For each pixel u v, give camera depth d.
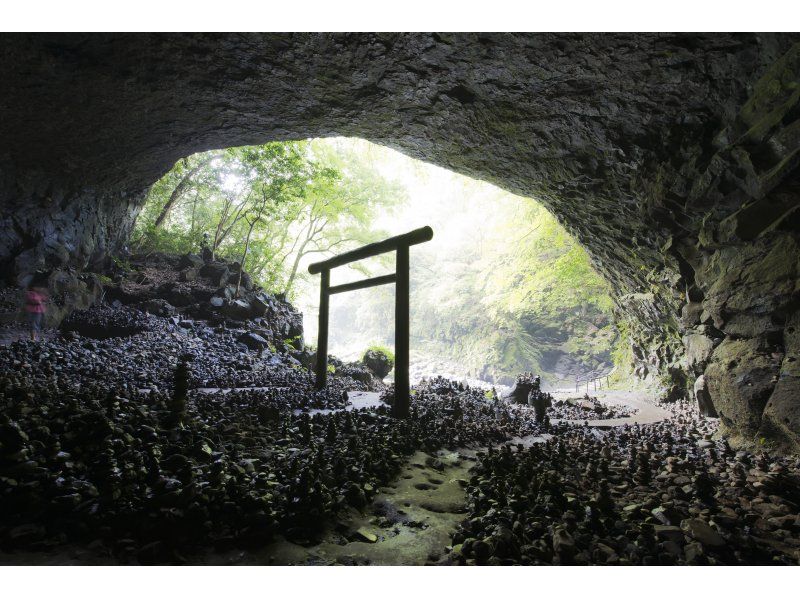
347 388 10.62
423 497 3.46
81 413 3.68
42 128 8.70
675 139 6.31
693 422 7.04
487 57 6.19
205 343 12.22
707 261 6.35
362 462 3.92
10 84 7.17
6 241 10.84
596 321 31.64
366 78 7.11
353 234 23.64
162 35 6.18
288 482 3.11
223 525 2.51
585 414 8.36
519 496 3.23
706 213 6.12
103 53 6.54
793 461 4.29
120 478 2.72
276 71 6.98
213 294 14.88
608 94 6.29
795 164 4.49
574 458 4.64
